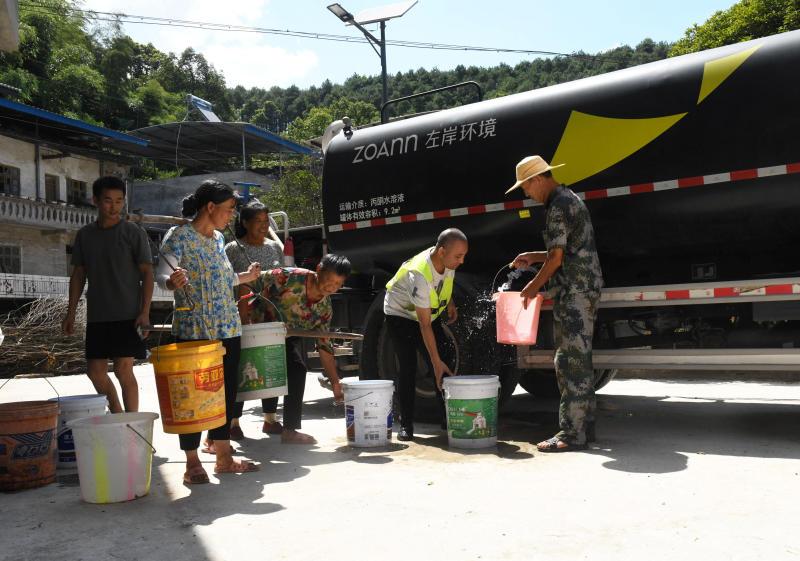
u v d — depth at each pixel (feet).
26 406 13.56
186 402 12.73
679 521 9.96
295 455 15.62
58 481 13.91
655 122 16.21
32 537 10.23
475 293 18.26
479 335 18.03
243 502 11.75
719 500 10.96
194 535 10.05
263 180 122.01
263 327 15.28
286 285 16.60
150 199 123.24
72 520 11.02
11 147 91.25
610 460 13.98
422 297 16.20
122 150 121.60
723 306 16.37
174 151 131.23
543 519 10.25
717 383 28.14
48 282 74.28
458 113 19.35
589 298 15.19
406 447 16.17
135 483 12.07
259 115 371.35
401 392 17.20
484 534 9.66
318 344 17.48
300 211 82.43
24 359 42.96
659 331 17.80
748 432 16.93
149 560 9.11
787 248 16.05
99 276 15.46
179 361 12.63
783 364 14.74
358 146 20.83
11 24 15.83
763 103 15.06
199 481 13.08
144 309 15.65
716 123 15.51
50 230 93.91
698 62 16.11
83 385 35.17
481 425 15.67
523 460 14.33
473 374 18.10
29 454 13.23
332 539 9.68
